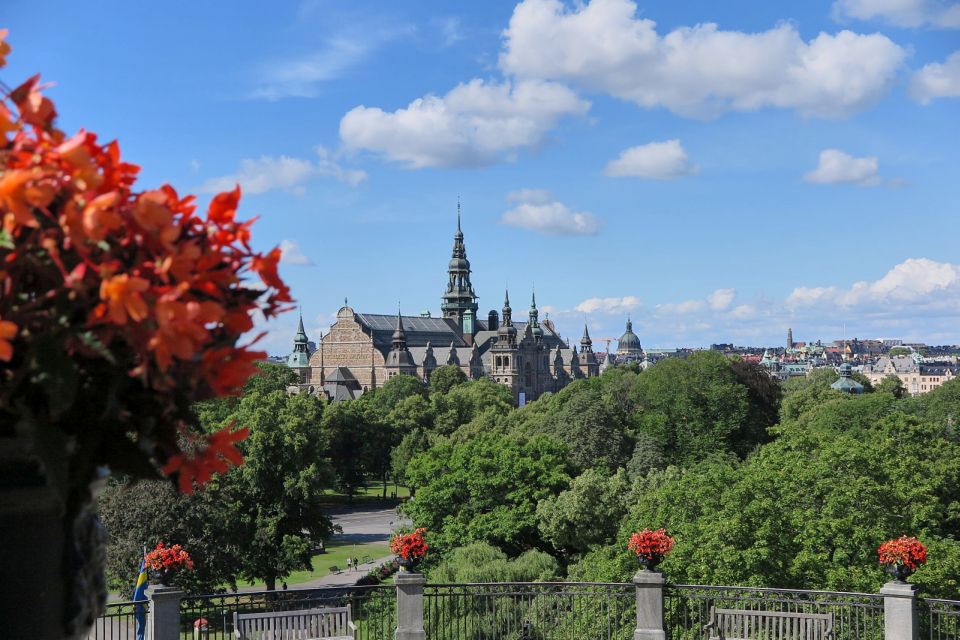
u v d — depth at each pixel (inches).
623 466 3720.5
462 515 2677.2
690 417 3932.1
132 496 1862.7
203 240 138.0
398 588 637.3
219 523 2006.6
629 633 807.7
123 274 122.9
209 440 150.6
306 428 2442.2
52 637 148.6
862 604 626.2
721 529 1556.3
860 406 3496.6
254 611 610.9
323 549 3179.1
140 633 638.5
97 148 135.5
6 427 134.7
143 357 128.0
